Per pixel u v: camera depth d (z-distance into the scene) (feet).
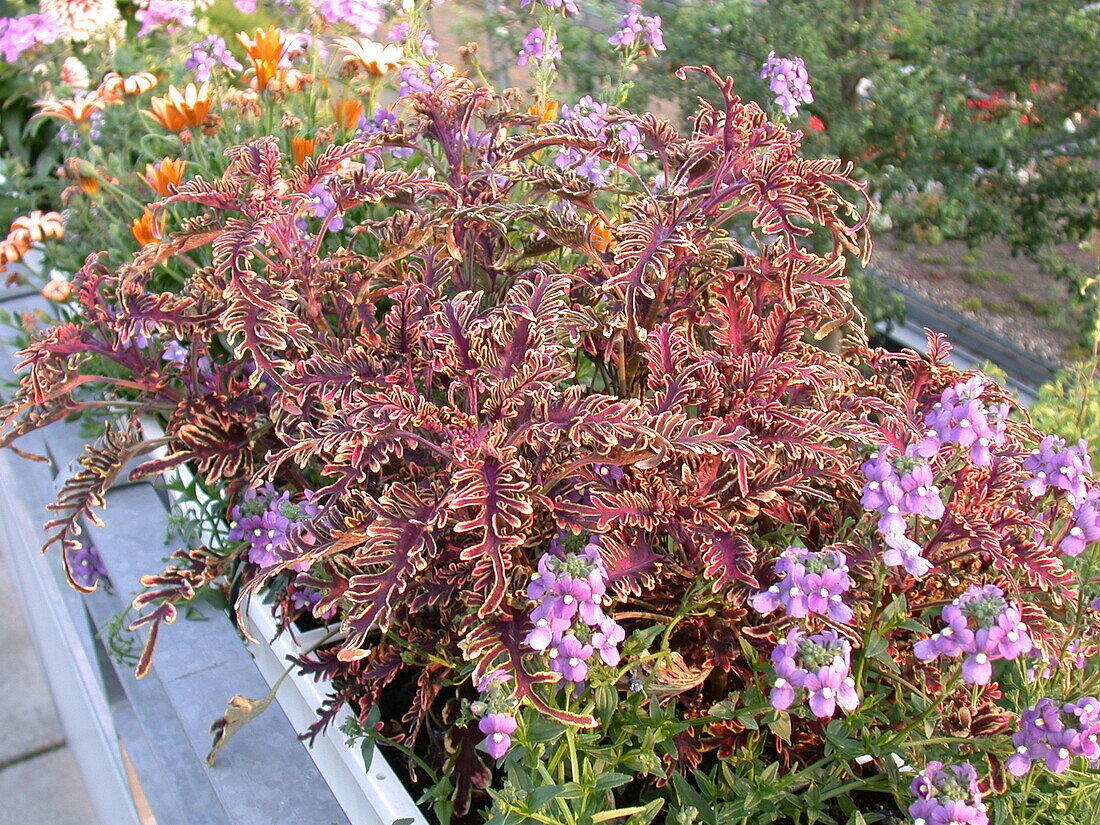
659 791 2.03
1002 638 1.60
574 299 2.49
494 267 2.41
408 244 2.27
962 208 5.45
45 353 2.30
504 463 1.81
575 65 5.55
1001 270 7.76
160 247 2.25
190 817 2.37
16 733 4.83
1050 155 5.77
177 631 2.65
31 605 4.54
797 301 2.25
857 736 1.94
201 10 4.83
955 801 1.62
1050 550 1.83
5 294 4.39
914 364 2.27
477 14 6.20
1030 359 6.39
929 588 2.00
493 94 2.73
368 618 1.78
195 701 2.43
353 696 2.11
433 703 2.24
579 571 1.60
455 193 2.28
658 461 1.81
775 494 1.91
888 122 5.37
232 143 3.46
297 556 1.90
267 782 2.24
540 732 1.71
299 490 2.47
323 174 2.27
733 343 2.23
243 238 2.07
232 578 2.65
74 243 3.62
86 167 3.24
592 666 1.74
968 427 1.78
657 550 2.08
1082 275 6.12
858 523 2.03
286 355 2.30
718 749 2.02
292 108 3.76
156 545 2.92
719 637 2.00
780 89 2.79
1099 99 5.50
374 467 1.91
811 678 1.62
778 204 2.04
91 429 3.38
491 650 1.72
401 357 2.15
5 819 4.40
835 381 2.21
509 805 1.67
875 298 5.07
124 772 3.20
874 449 1.88
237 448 2.37
